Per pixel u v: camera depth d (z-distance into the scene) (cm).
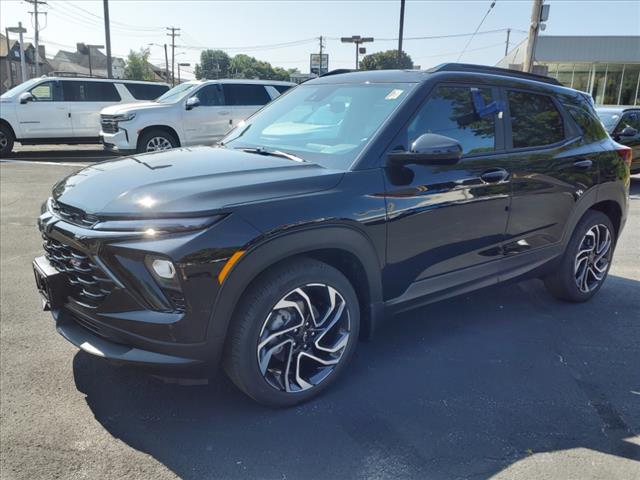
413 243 308
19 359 334
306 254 276
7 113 1356
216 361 251
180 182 262
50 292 270
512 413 289
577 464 250
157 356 244
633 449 262
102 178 284
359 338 319
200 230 236
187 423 275
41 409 283
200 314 238
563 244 412
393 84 338
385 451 256
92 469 240
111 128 1199
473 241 342
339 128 326
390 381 318
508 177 352
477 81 354
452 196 320
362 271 295
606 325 406
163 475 238
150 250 233
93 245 243
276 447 258
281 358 278
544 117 395
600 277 457
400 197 296
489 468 246
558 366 342
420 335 381
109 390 302
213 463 246
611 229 454
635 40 2777
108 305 248
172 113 1212
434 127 323
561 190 392
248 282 247
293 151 324
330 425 275
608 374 334
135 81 1506
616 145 456
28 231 645
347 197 277
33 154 1527
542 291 477
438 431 272
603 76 2972
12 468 239
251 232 243
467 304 442
